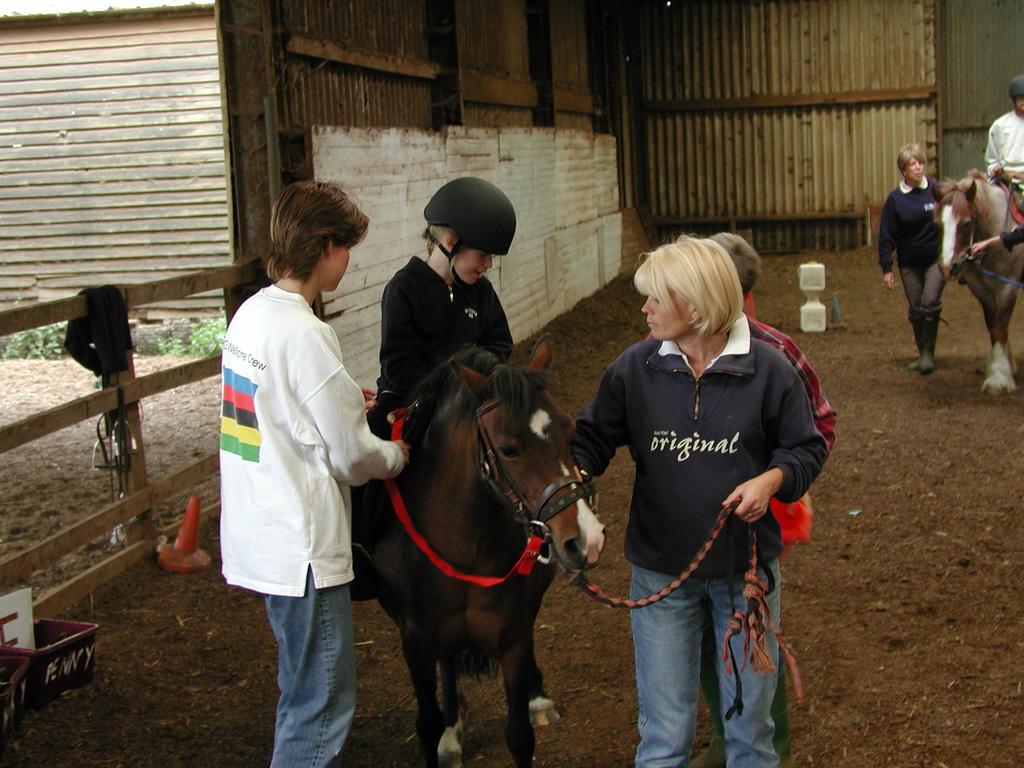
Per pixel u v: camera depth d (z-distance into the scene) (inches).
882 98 748.0
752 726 106.7
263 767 146.7
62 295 520.7
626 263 726.5
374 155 308.7
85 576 201.0
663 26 761.6
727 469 105.7
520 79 514.3
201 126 500.4
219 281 240.7
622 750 147.4
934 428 307.1
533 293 502.9
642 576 111.2
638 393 109.3
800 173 767.1
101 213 512.1
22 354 498.6
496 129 440.8
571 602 199.9
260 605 201.8
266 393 109.3
